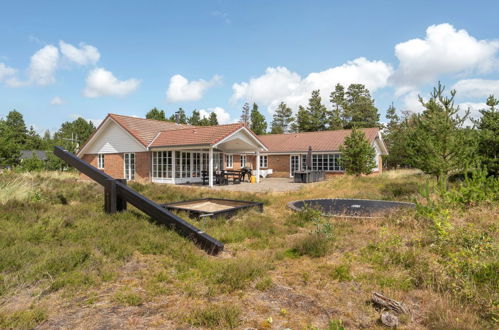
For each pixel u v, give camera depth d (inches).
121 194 287.1
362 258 189.2
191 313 122.2
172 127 968.9
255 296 140.7
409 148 486.6
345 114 2158.0
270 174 1160.8
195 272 168.4
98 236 220.7
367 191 554.3
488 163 518.0
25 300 132.3
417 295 139.3
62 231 226.7
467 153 428.1
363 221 287.7
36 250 181.0
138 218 274.4
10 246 191.2
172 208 319.9
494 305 120.7
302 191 559.8
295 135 1269.7
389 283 151.8
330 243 215.2
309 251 202.4
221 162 966.4
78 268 165.6
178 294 141.3
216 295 140.5
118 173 873.5
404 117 1787.6
